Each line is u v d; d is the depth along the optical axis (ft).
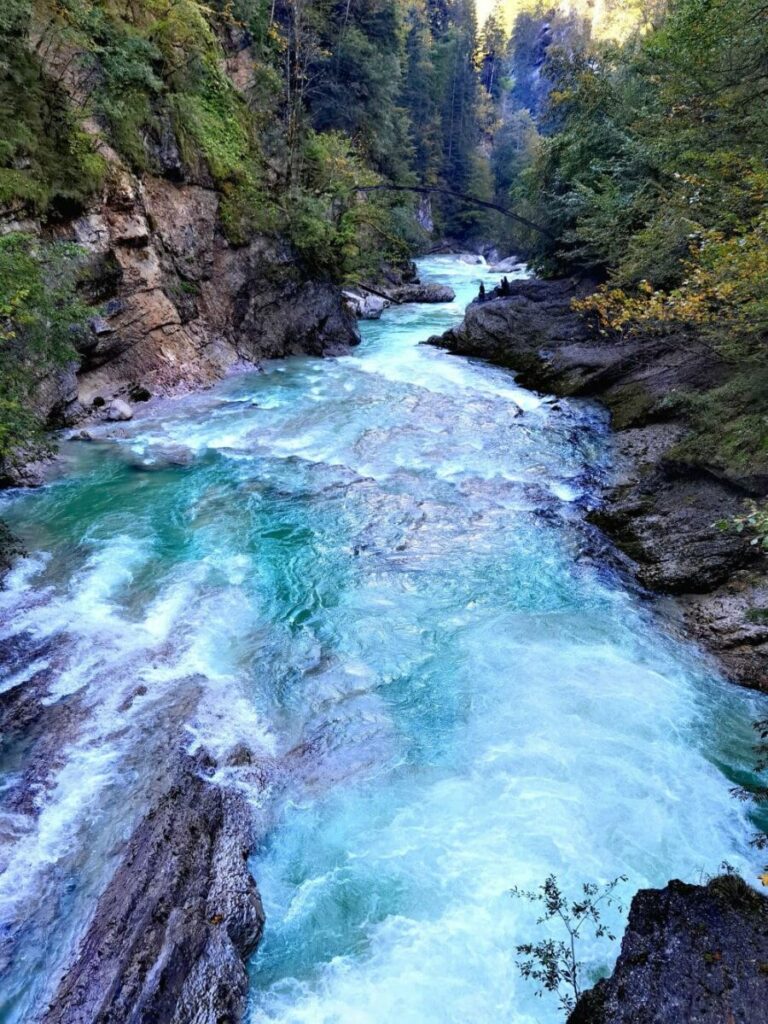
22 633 20.40
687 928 11.80
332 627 22.40
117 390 41.39
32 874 13.48
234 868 13.84
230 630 21.83
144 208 44.50
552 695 19.44
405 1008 11.85
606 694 19.48
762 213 22.40
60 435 36.32
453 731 18.21
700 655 21.26
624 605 23.80
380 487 32.19
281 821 15.46
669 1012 10.43
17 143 34.63
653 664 20.85
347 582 24.98
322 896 13.88
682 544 25.90
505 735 18.02
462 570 25.84
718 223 29.25
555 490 32.12
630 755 17.35
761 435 25.39
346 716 18.60
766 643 20.74
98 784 15.57
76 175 38.24
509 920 13.20
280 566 25.84
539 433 38.58
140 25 48.55
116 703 18.03
